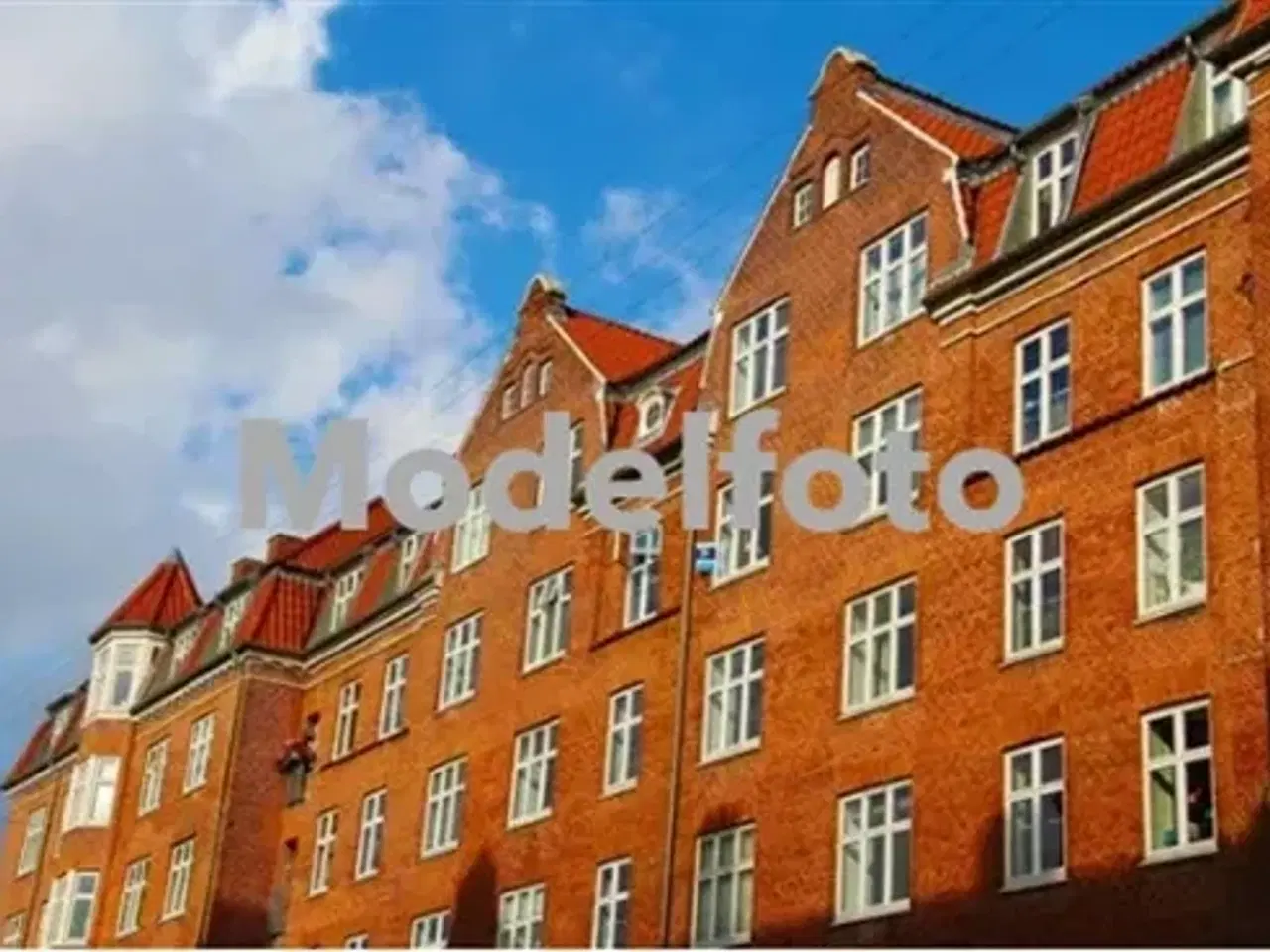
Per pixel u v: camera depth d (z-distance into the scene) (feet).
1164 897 83.20
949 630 100.68
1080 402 97.50
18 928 220.84
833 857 103.65
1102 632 91.20
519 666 141.08
